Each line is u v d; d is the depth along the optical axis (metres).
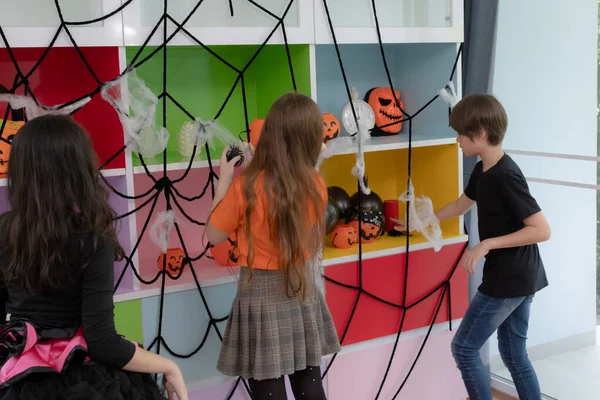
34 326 1.32
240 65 2.32
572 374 2.53
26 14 1.70
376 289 2.23
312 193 1.69
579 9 2.35
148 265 2.13
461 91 2.40
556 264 2.57
